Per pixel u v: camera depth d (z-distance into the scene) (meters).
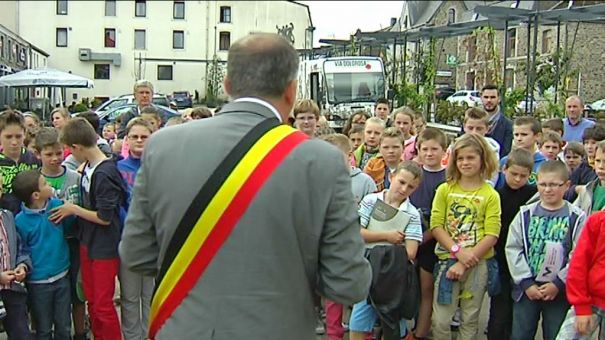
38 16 55.25
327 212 2.23
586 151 5.82
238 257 2.17
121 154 5.96
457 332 5.20
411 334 5.11
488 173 4.66
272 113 2.31
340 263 2.23
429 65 21.20
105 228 4.59
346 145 5.42
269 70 2.30
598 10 13.67
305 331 2.28
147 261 2.38
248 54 2.31
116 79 56.88
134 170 4.98
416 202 5.06
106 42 56.72
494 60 18.17
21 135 5.09
